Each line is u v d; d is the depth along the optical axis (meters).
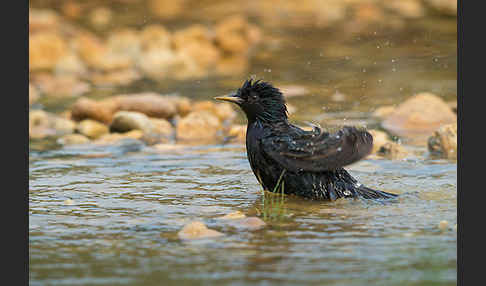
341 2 45.44
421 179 16.62
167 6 44.25
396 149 19.11
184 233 12.57
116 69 31.72
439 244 11.86
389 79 28.27
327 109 24.17
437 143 19.48
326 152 13.98
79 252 11.72
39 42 31.75
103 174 17.52
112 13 41.94
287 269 10.73
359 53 32.97
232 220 13.47
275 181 15.55
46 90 27.73
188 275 10.55
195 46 34.28
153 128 22.69
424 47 33.69
